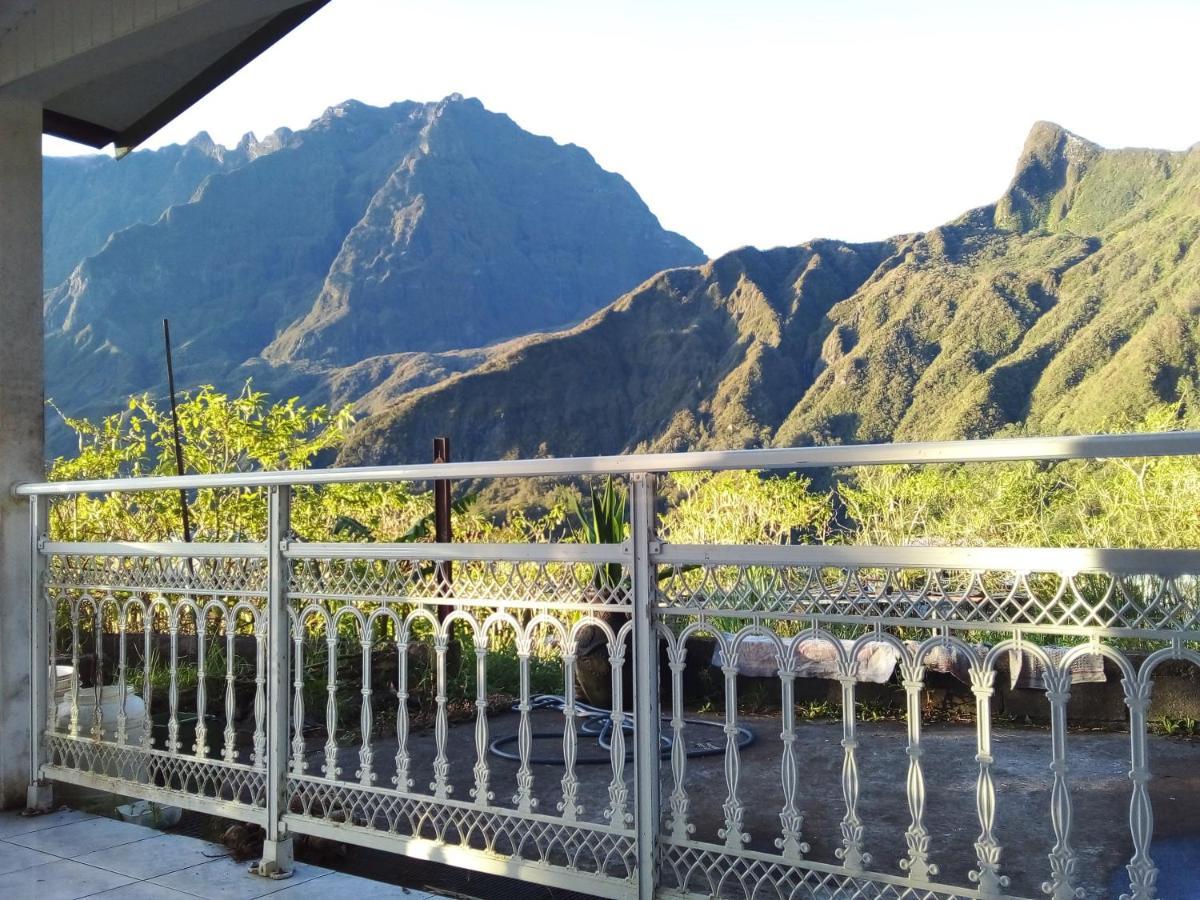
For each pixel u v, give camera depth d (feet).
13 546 13.64
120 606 13.05
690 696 18.62
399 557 10.04
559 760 15.10
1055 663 6.91
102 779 12.76
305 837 11.79
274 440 29.07
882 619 7.50
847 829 7.72
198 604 12.05
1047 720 16.76
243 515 27.45
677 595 8.46
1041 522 25.39
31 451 13.85
